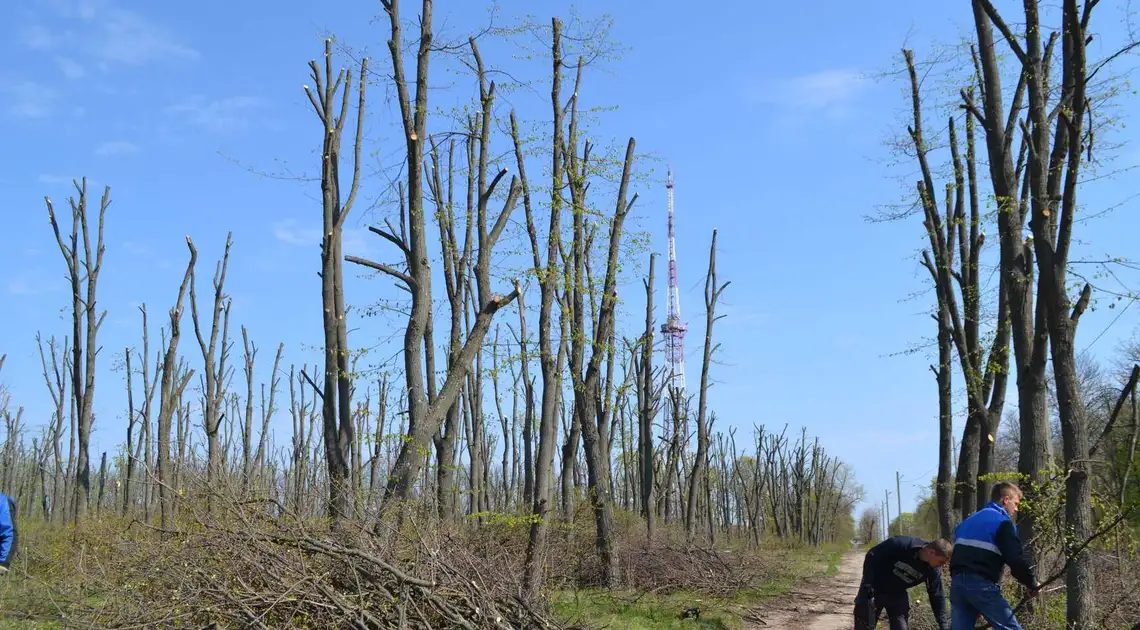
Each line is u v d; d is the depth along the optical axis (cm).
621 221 1748
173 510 934
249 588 779
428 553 855
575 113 1581
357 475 1095
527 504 1541
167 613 784
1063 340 1003
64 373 3278
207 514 831
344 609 769
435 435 1375
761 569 2055
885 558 884
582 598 1405
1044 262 1023
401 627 756
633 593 1628
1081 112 997
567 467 1717
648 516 2466
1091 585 955
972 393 1432
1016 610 804
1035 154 1044
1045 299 1022
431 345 1577
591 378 1753
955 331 1473
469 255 1647
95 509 1944
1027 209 1226
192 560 799
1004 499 804
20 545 1485
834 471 6769
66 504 2950
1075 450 982
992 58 1233
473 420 2348
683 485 4006
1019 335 1144
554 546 1373
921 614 1184
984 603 769
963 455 1497
